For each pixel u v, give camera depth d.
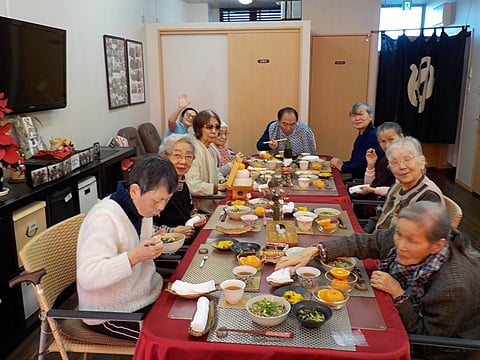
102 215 1.53
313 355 1.15
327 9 6.23
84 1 4.09
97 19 4.36
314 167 3.46
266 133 4.53
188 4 8.32
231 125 5.82
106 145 4.61
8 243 2.34
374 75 6.41
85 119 4.16
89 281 1.43
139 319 1.41
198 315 1.26
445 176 6.62
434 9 7.24
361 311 1.35
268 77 5.64
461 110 6.46
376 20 6.22
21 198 2.42
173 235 1.89
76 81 3.98
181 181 2.51
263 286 1.51
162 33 5.66
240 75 5.66
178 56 5.73
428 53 6.31
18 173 2.77
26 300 2.51
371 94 6.47
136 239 1.62
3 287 2.30
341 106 6.53
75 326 1.71
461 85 6.36
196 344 1.19
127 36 5.13
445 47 6.26
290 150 3.89
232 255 1.76
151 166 1.50
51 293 1.69
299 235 1.98
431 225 1.39
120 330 1.63
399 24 7.72
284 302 1.34
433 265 1.43
